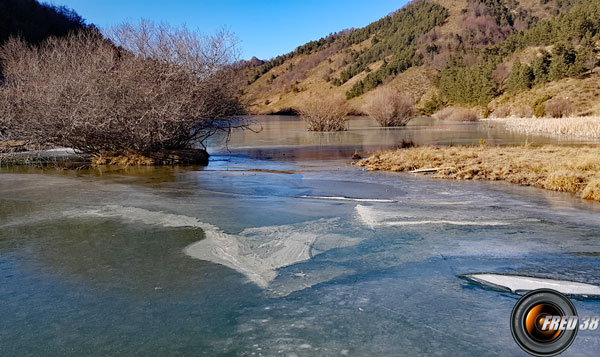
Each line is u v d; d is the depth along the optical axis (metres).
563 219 5.62
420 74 89.12
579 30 63.59
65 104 11.92
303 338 2.70
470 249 4.41
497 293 3.34
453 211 6.11
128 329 2.84
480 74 62.34
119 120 11.83
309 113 29.31
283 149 16.75
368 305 3.17
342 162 12.55
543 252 4.31
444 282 3.58
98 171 10.91
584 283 3.48
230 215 5.91
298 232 5.03
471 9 132.12
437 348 2.56
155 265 4.01
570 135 22.05
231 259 4.16
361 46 144.00
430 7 137.38
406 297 3.30
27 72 15.23
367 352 2.53
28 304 3.23
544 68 56.06
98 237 4.92
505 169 9.52
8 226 5.43
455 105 67.56
